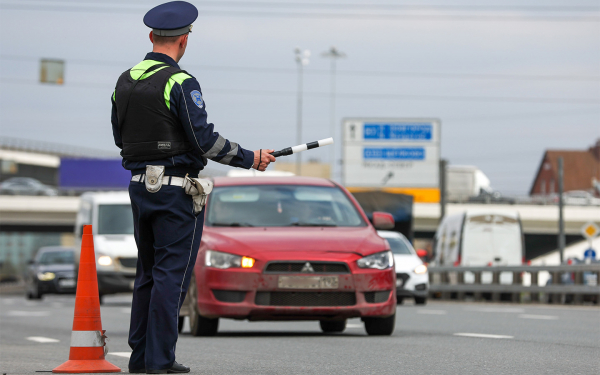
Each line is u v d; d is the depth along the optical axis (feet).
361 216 93.50
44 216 593.83
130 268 203.21
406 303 223.30
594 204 563.48
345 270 83.35
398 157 482.28
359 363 60.75
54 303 233.96
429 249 567.18
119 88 50.44
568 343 77.05
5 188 595.47
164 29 50.37
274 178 99.60
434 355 66.33
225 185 97.81
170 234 49.37
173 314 49.29
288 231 88.17
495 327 100.89
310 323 116.98
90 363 51.78
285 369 56.59
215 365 59.67
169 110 49.32
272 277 82.64
